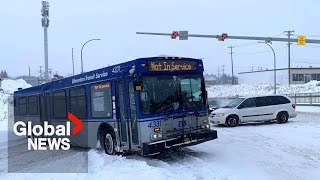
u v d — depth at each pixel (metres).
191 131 12.23
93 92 14.36
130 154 13.04
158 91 11.93
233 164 11.34
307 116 28.09
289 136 17.11
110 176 9.29
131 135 12.06
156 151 11.49
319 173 10.07
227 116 22.94
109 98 13.23
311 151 13.21
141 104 11.63
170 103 12.05
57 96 17.72
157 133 11.69
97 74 14.03
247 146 14.80
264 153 13.12
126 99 12.18
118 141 12.82
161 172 9.59
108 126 13.41
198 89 12.72
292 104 23.64
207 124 12.67
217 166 11.01
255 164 11.30
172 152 13.80
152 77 11.91
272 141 15.80
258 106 23.30
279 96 23.62
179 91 12.27
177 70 12.35
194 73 12.72
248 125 23.17
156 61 11.99
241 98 23.62
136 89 11.60
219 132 20.03
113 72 12.91
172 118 11.96
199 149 14.40
